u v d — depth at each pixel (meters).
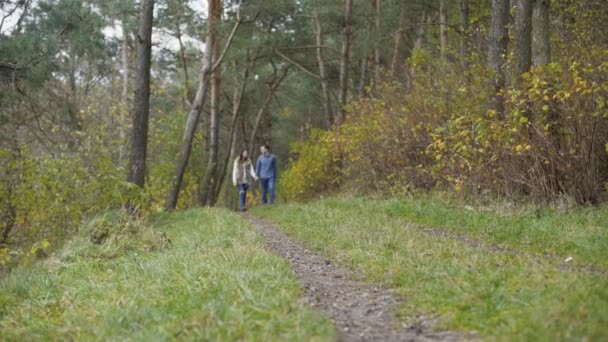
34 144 15.21
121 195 11.42
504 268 4.95
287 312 4.11
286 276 5.20
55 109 14.50
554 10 12.15
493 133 8.98
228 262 5.67
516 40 9.73
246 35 19.66
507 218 8.20
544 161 8.68
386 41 20.59
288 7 21.03
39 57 11.80
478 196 9.98
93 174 12.14
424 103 11.91
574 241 6.18
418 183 12.52
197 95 18.23
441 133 11.05
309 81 25.70
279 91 30.95
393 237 7.06
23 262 9.63
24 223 10.80
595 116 8.02
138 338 3.94
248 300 4.34
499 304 4.05
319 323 3.89
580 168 8.33
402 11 20.36
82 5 12.87
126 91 21.95
